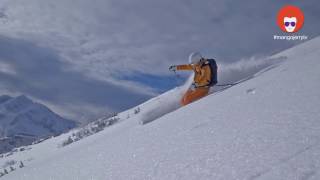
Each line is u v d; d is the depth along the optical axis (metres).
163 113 9.37
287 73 6.83
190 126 5.23
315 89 4.93
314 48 10.02
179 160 3.75
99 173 4.47
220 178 2.98
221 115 5.22
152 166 3.90
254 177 2.81
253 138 3.63
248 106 5.20
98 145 7.23
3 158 28.88
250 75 9.84
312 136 3.24
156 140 5.17
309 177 2.57
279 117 4.11
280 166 2.83
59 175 5.27
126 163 4.45
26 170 7.66
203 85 10.06
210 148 3.78
